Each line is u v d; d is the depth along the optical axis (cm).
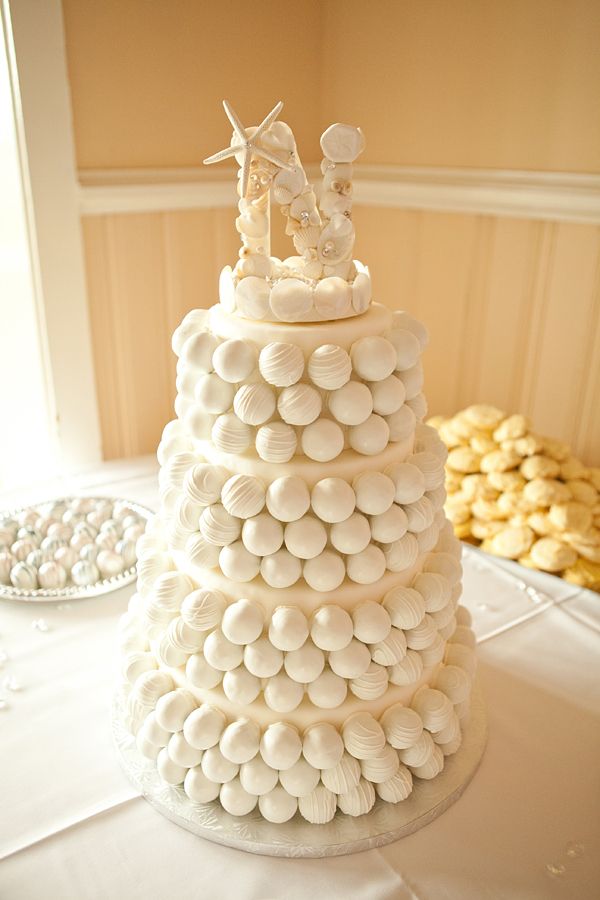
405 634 95
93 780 104
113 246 202
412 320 101
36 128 178
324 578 87
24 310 217
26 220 189
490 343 214
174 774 98
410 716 94
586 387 195
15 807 99
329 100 234
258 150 89
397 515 92
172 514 97
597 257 183
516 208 194
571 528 154
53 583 146
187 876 89
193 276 221
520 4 181
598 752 111
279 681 89
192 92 203
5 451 231
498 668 128
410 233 224
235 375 86
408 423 96
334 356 85
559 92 179
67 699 120
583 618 143
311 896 86
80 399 210
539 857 92
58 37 174
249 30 210
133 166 199
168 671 100
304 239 95
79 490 195
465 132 201
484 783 104
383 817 96
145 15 188
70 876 89
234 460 92
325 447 87
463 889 88
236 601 92
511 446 167
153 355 222
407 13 204
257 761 92
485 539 167
